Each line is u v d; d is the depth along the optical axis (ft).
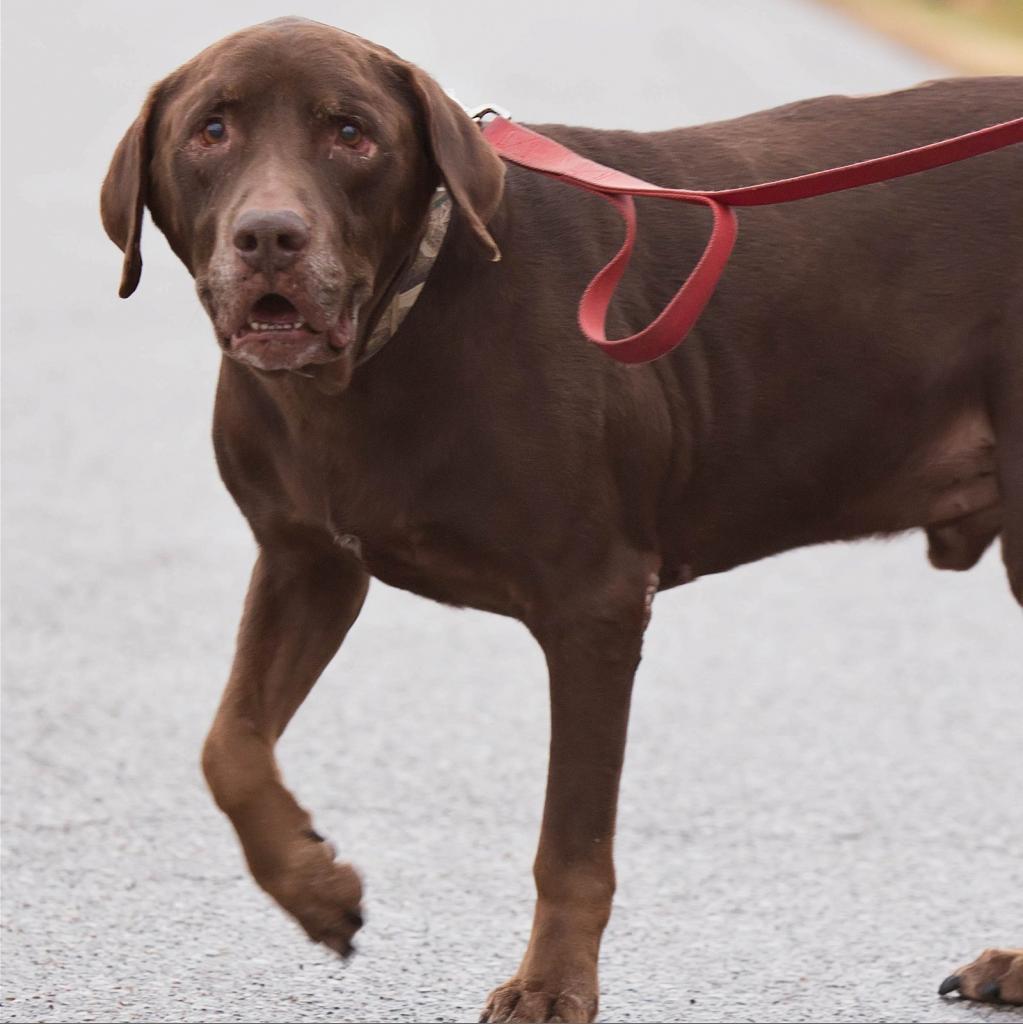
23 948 29.17
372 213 24.86
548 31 141.18
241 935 29.78
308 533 27.04
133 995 27.68
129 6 155.12
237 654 27.78
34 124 110.32
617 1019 27.30
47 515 51.70
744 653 43.70
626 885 32.07
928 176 28.48
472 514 25.95
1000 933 30.37
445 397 25.77
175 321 72.59
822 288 28.04
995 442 28.37
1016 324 28.07
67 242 84.48
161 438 58.75
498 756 37.55
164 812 34.53
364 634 44.52
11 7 153.99
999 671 42.78
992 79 29.76
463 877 32.12
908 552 51.29
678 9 156.87
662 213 28.09
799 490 28.60
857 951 29.71
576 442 26.07
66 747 37.47
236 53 24.91
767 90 114.83
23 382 64.18
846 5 162.71
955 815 35.14
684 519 28.19
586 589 26.30
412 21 145.38
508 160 27.25
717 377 27.86
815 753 38.04
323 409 25.88
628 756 37.78
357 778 36.40
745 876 32.50
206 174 24.84
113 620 44.50
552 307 26.37
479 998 27.78
